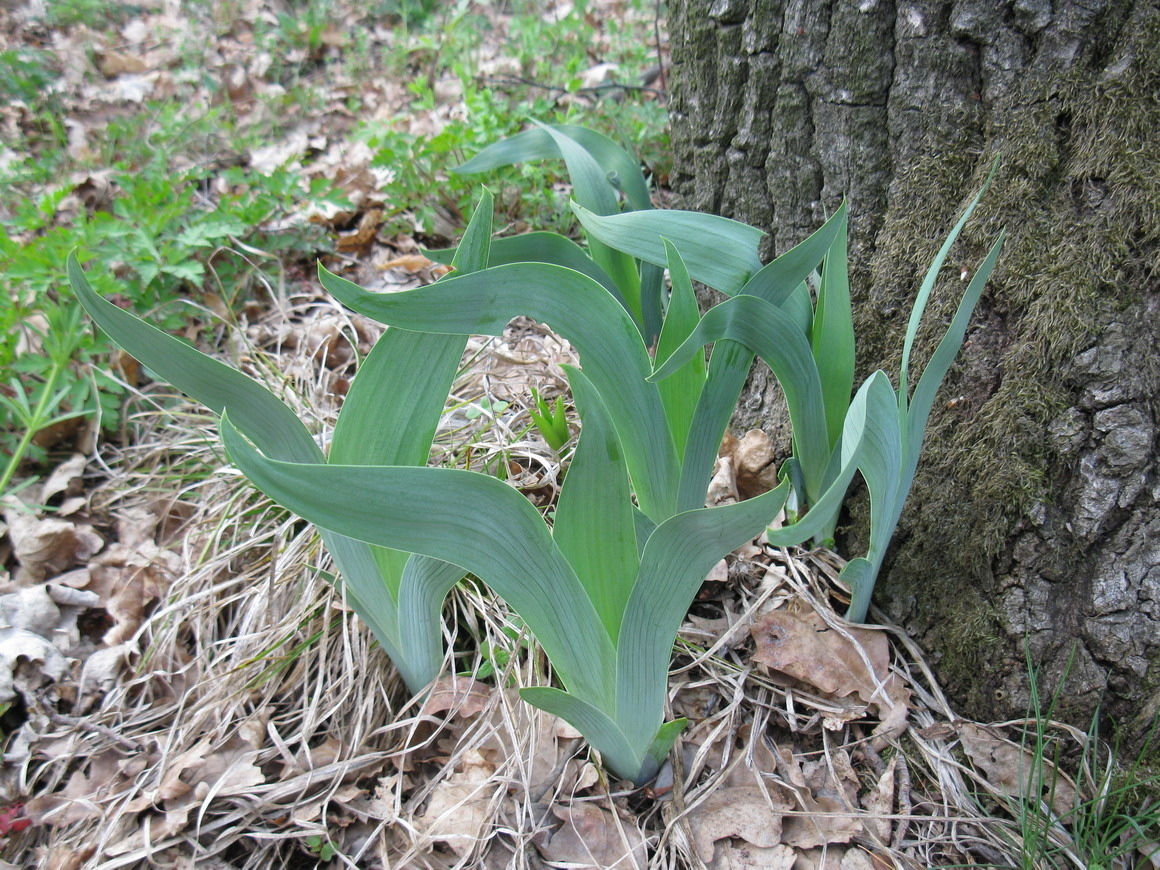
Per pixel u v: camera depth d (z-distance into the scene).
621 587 0.52
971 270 0.63
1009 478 0.61
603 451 0.47
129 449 0.87
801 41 0.68
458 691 0.63
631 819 0.58
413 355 0.50
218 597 0.74
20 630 0.72
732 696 0.63
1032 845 0.55
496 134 1.03
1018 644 0.61
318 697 0.64
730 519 0.44
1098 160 0.58
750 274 0.55
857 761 0.61
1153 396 0.57
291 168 1.25
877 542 0.59
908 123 0.65
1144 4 0.56
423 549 0.44
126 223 0.90
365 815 0.59
